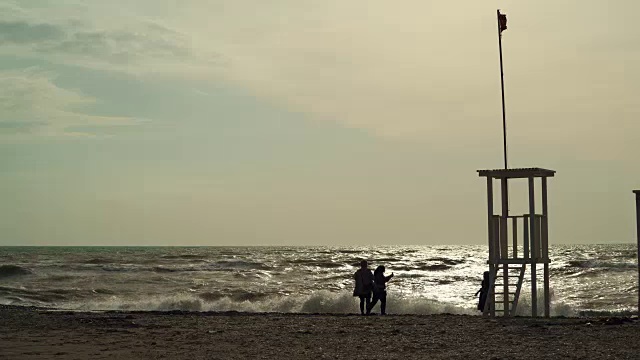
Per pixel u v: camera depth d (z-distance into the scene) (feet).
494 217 69.77
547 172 68.64
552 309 97.09
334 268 246.88
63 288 140.15
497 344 44.98
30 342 48.03
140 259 299.58
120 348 44.68
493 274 69.41
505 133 71.15
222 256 361.51
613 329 52.80
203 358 39.93
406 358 39.34
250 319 68.13
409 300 103.30
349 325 60.08
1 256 347.77
